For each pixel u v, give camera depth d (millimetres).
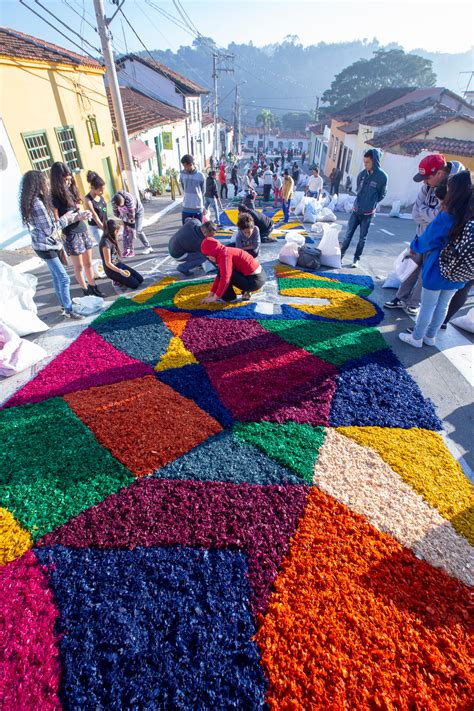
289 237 7566
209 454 2764
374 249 8695
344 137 24859
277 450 2803
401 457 2797
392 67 50812
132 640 1724
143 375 3746
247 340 4379
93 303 5129
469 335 4570
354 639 1727
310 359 4004
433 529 2273
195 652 1685
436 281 3672
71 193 4781
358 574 1996
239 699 1539
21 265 7023
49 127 9602
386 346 4285
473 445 2986
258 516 2309
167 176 21062
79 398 3355
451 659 1672
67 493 2445
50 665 1646
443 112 18406
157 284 6082
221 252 4801
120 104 10305
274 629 1754
